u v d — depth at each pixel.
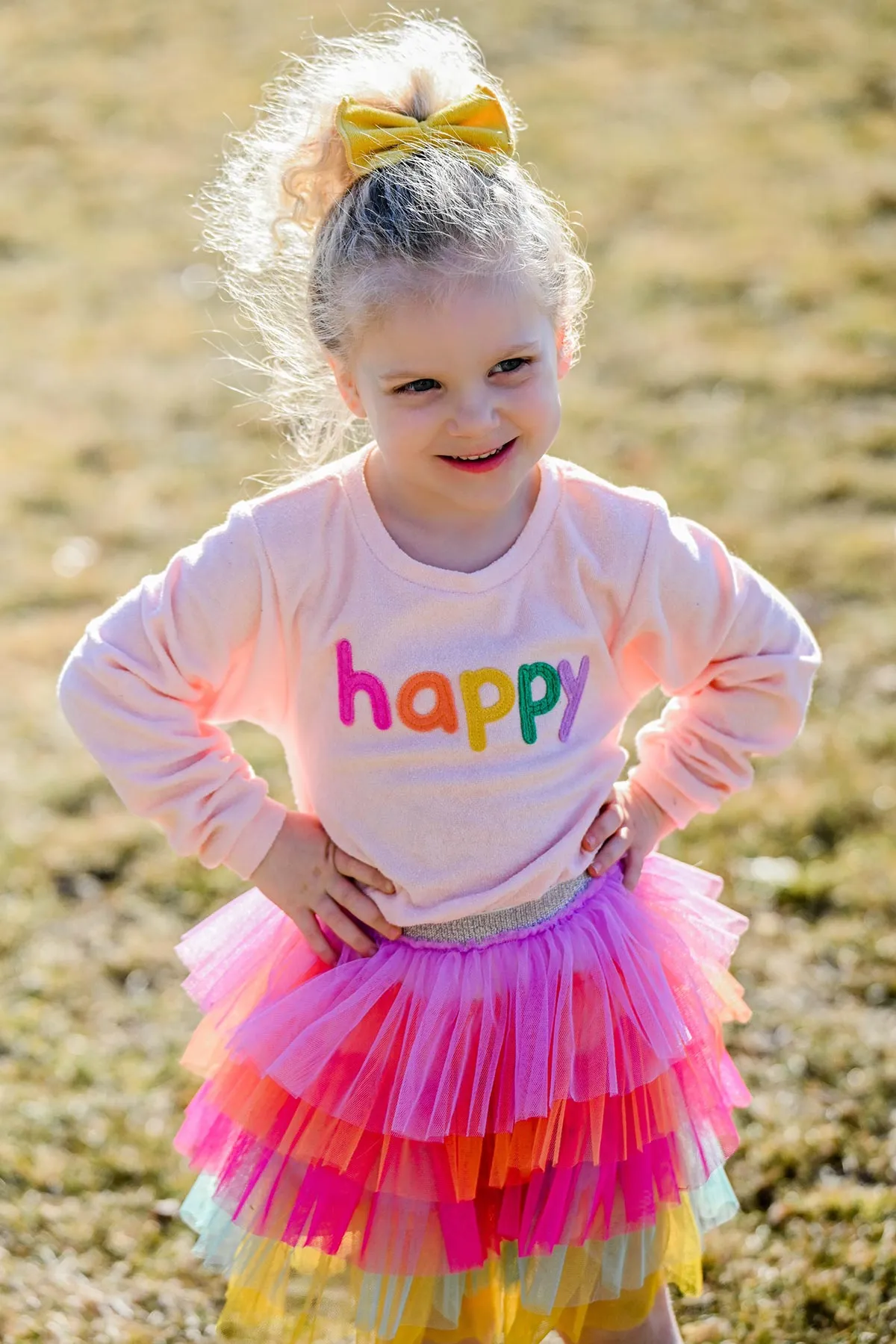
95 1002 3.69
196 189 9.62
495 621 2.16
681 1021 2.28
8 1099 3.32
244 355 7.64
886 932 3.76
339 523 2.18
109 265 8.77
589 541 2.20
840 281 7.94
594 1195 2.25
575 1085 2.20
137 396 7.30
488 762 2.17
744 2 11.85
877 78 10.44
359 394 2.16
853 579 5.37
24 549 5.98
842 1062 3.33
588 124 10.01
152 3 12.48
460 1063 2.18
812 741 4.54
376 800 2.20
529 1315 2.31
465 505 2.11
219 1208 2.38
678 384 7.01
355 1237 2.25
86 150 10.19
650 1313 2.41
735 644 2.31
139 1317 2.79
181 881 4.13
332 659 2.17
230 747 2.32
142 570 5.82
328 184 2.19
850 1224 2.91
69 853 4.25
